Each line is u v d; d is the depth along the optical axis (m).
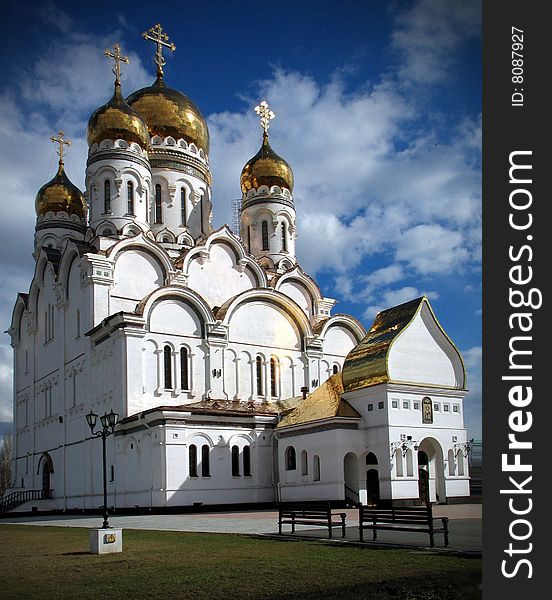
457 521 27.50
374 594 13.05
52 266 65.62
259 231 73.06
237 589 14.05
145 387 51.59
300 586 14.08
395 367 44.53
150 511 45.91
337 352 65.88
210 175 73.19
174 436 46.16
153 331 53.03
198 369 55.28
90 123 64.12
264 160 74.31
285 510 24.78
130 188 62.94
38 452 67.50
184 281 60.69
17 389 76.44
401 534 23.09
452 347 47.28
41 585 15.37
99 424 53.91
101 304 56.19
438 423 45.88
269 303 61.50
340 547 20.25
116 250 57.56
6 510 61.91
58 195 78.62
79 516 50.91
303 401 51.12
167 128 69.19
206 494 47.00
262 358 59.84
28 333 73.06
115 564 18.53
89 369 56.19
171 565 17.81
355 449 44.75
